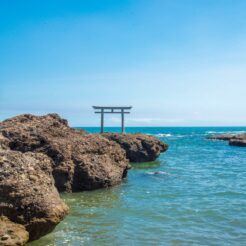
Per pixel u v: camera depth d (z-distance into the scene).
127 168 28.75
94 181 23.52
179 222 16.34
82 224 15.73
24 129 24.83
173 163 41.72
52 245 12.98
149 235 14.47
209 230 15.22
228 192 23.52
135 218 16.89
